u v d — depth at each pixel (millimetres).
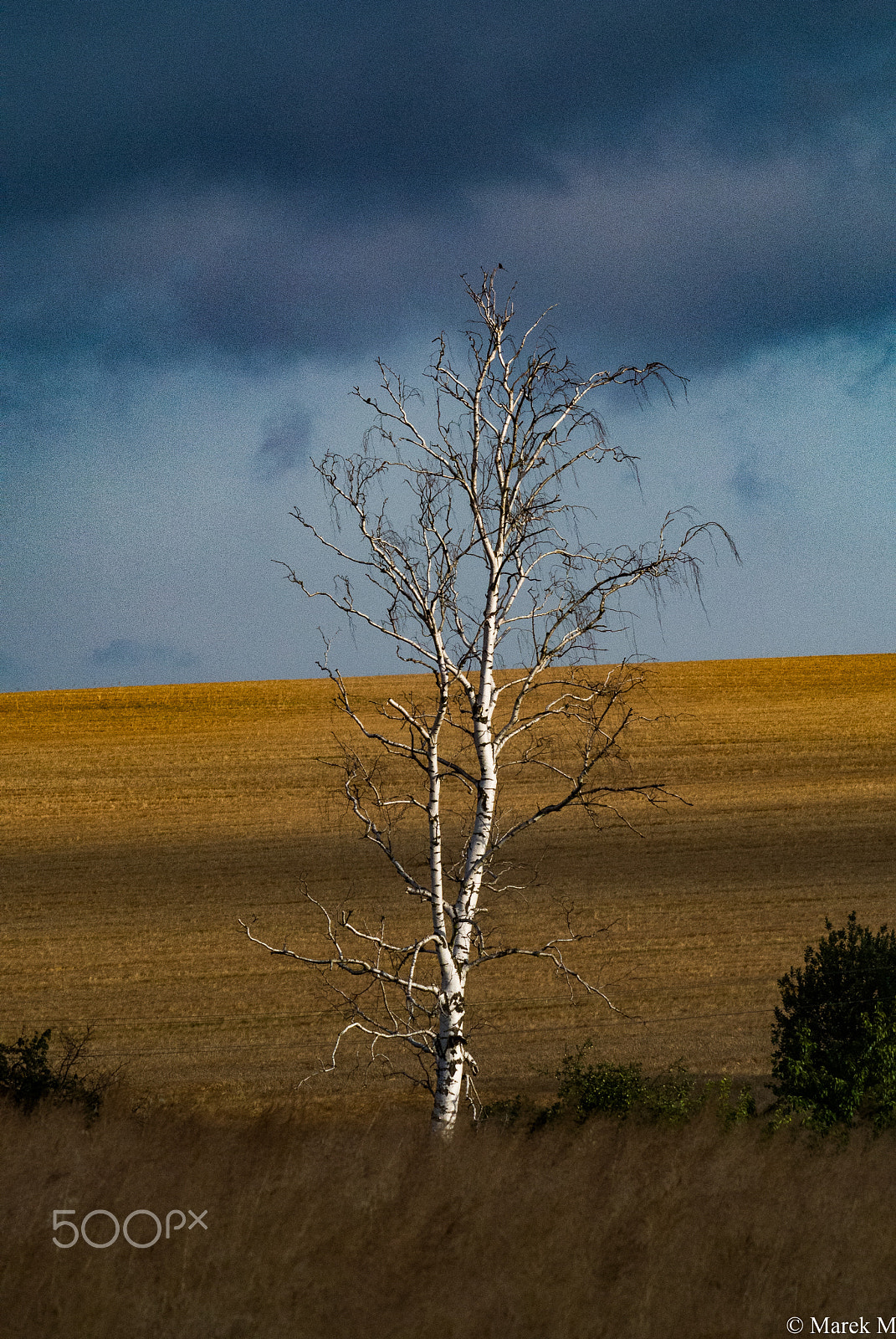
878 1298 5824
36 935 29031
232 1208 6504
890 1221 6922
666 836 37562
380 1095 18391
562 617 11766
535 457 11617
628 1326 5355
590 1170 7773
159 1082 19359
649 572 11609
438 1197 6906
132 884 33656
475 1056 20391
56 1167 7309
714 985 24297
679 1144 8648
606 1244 6398
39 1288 5320
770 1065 19641
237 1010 23469
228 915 30219
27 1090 11180
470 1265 5895
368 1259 5840
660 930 28062
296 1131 9109
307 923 29156
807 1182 7645
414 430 11844
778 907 29781
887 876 32500
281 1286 5473
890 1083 11648
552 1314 5344
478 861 11273
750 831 38062
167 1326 5066
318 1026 22484
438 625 11625
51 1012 23609
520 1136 8961
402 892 31719
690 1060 20016
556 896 31000
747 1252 6379
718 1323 5473
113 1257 5691
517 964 25797
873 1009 12461
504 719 35625
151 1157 7750
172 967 26266
